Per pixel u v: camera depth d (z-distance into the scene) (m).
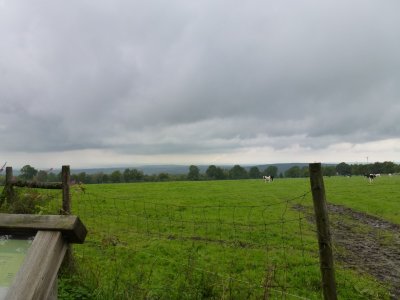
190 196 44.88
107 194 45.03
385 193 48.66
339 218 29.59
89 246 16.06
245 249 17.38
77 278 9.61
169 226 23.17
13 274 4.43
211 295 9.45
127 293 8.88
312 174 7.25
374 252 18.48
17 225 4.58
